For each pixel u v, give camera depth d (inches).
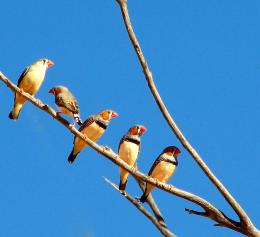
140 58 463.8
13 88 525.3
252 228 499.5
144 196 545.3
